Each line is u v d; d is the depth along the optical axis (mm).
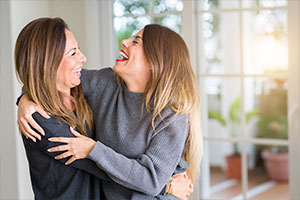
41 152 1996
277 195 4613
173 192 2039
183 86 2047
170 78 2012
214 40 5344
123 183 1906
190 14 3084
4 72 3113
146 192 1910
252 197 4582
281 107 5250
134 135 2002
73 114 2031
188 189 2096
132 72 2035
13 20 3080
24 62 1944
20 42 1957
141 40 2062
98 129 2104
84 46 3307
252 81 5289
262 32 5031
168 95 1991
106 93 2148
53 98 1950
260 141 3395
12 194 3211
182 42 2123
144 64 2037
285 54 4930
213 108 5457
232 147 5418
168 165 1934
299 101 2871
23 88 2127
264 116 5316
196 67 3416
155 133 1958
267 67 5062
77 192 2031
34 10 3254
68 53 1974
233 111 5340
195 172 2217
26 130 1920
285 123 5250
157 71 2012
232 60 5289
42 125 1915
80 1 3293
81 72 2254
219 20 5262
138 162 1914
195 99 2105
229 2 5090
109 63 3307
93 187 2064
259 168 5484
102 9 3295
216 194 4715
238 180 5184
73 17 3328
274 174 5137
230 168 5246
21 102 1983
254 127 5336
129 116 2051
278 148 5312
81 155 1897
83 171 2035
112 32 3316
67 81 1993
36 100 1943
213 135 5445
